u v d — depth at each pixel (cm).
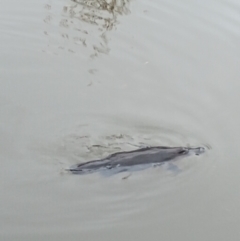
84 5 967
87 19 927
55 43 863
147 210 577
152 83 796
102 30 905
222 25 939
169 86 792
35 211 562
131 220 563
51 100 743
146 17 948
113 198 588
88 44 868
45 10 942
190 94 779
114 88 781
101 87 780
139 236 545
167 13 964
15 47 847
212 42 896
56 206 571
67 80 788
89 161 618
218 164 648
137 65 834
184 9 979
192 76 816
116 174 612
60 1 973
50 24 906
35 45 855
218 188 615
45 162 630
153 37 897
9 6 939
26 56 829
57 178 607
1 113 708
